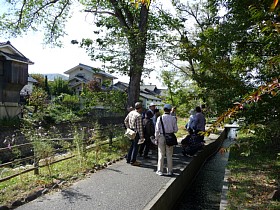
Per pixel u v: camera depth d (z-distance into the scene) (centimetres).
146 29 1152
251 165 800
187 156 904
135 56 1152
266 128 420
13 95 1745
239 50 544
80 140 778
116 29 1218
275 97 412
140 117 751
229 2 597
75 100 2342
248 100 229
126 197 495
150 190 539
